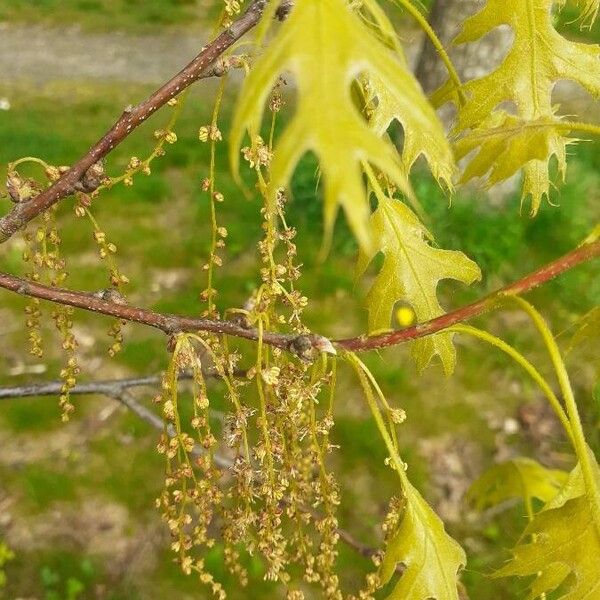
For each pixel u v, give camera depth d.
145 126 6.70
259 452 1.06
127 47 9.33
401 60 0.70
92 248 5.16
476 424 4.12
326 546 1.15
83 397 4.12
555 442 4.05
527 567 1.00
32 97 7.72
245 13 1.10
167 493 1.07
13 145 6.31
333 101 0.58
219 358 1.10
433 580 1.08
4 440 3.89
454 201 5.23
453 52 4.96
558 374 0.96
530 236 5.25
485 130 1.21
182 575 3.37
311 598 3.26
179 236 5.32
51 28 9.73
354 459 3.87
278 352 1.10
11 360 4.30
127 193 5.66
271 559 1.10
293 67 0.60
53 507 3.62
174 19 10.20
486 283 4.96
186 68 1.12
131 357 4.34
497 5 1.32
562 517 0.99
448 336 1.42
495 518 3.67
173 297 4.80
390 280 1.39
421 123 0.62
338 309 4.77
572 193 5.37
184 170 6.11
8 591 3.28
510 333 4.63
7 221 1.18
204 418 1.04
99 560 3.42
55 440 3.91
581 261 0.98
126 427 3.98
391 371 4.29
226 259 5.16
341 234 5.21
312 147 0.55
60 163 6.15
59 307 1.28
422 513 1.09
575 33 7.27
